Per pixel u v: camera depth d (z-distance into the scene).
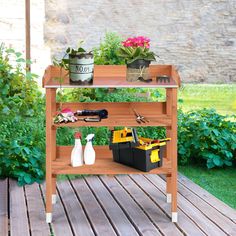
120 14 8.58
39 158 5.91
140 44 4.97
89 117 5.02
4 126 6.22
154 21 8.63
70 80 4.82
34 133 6.23
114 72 5.26
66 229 4.77
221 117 6.65
